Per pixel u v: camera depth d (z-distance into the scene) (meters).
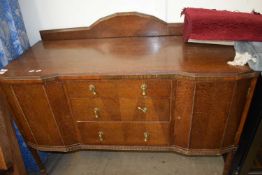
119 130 1.15
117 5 1.33
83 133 1.19
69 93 1.06
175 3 1.30
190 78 0.92
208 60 1.01
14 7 1.22
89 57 1.14
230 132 1.08
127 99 1.04
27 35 1.43
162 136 1.15
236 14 1.05
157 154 1.58
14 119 1.19
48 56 1.19
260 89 1.02
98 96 1.05
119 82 0.99
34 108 1.08
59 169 1.52
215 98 0.96
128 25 1.33
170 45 1.22
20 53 1.26
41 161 1.41
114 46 1.26
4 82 1.01
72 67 1.04
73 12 1.37
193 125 1.06
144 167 1.49
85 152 1.64
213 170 1.43
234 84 0.92
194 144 1.13
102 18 1.32
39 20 1.41
